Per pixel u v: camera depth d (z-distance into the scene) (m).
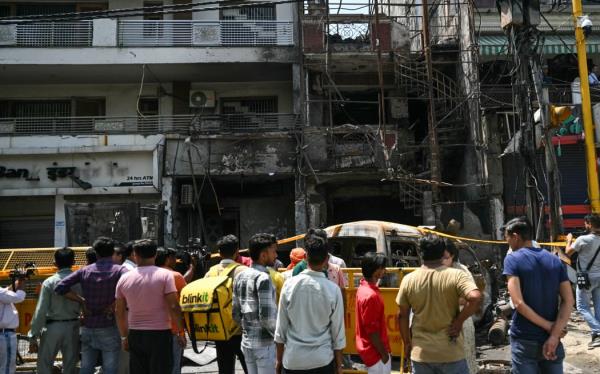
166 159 16.03
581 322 9.31
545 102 10.22
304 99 16.42
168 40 17.45
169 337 4.90
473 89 15.06
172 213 15.79
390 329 6.70
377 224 8.11
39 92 18.64
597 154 13.70
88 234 12.61
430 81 15.00
